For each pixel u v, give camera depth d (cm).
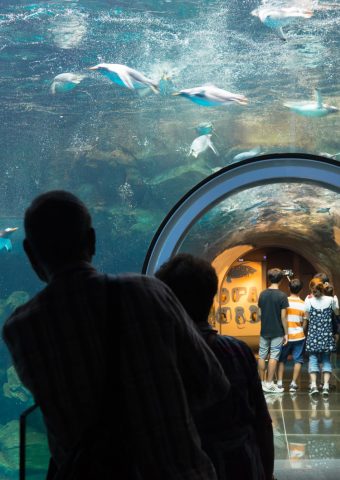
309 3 784
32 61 819
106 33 809
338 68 785
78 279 177
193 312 270
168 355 170
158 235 737
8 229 819
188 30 800
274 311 1120
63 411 171
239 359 268
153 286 178
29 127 821
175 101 802
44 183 820
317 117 789
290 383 1245
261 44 792
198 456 171
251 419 269
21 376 176
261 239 1897
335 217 1161
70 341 171
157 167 807
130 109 810
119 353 169
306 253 1956
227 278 2244
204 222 1009
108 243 807
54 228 183
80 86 812
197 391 183
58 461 178
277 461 685
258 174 718
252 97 795
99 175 812
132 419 168
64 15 812
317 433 819
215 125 800
